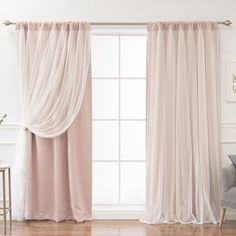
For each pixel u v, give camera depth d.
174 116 4.57
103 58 4.99
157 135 4.51
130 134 5.00
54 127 4.54
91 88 4.62
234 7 4.70
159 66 4.54
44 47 4.58
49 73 4.57
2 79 4.69
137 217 4.68
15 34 4.63
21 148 4.54
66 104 4.55
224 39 4.71
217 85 4.64
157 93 4.52
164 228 4.26
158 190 4.49
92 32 4.88
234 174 4.36
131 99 5.00
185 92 4.56
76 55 4.56
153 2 4.70
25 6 4.70
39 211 4.60
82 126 4.58
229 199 4.15
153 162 4.51
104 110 4.99
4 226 4.11
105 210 4.77
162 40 4.57
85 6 4.71
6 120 4.70
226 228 4.25
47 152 4.59
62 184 4.57
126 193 4.97
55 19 4.70
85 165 4.58
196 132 4.55
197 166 4.52
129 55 5.00
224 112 4.72
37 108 4.55
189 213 4.50
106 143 4.98
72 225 4.38
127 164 4.98
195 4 4.70
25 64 4.58
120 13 4.71
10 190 4.40
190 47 4.57
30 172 4.54
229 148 4.71
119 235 3.98
